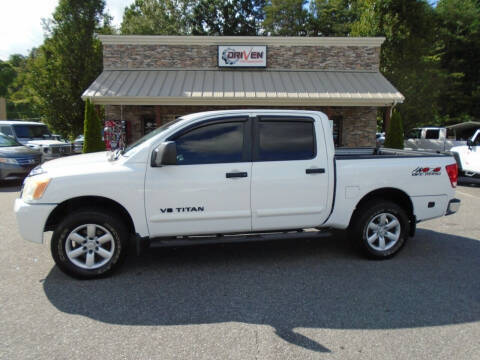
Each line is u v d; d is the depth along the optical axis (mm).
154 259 4586
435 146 17438
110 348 2662
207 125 4055
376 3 19641
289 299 3463
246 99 12328
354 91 12789
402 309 3266
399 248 4574
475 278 3975
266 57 13906
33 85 18562
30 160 10641
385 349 2654
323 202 4289
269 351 2633
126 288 3711
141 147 3979
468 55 25156
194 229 4051
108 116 13922
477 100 24359
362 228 4445
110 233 3918
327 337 2812
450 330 2918
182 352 2615
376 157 4477
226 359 2531
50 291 3637
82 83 18547
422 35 19688
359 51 14141
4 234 5637
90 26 18703
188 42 13898
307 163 4199
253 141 4121
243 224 4148
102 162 4086
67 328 2938
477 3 25953
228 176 4000
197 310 3248
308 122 4266
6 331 2887
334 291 3639
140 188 3869
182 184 3930
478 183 11492
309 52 14094
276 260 4555
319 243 5277
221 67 13922
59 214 4113
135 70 13844
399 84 19438
